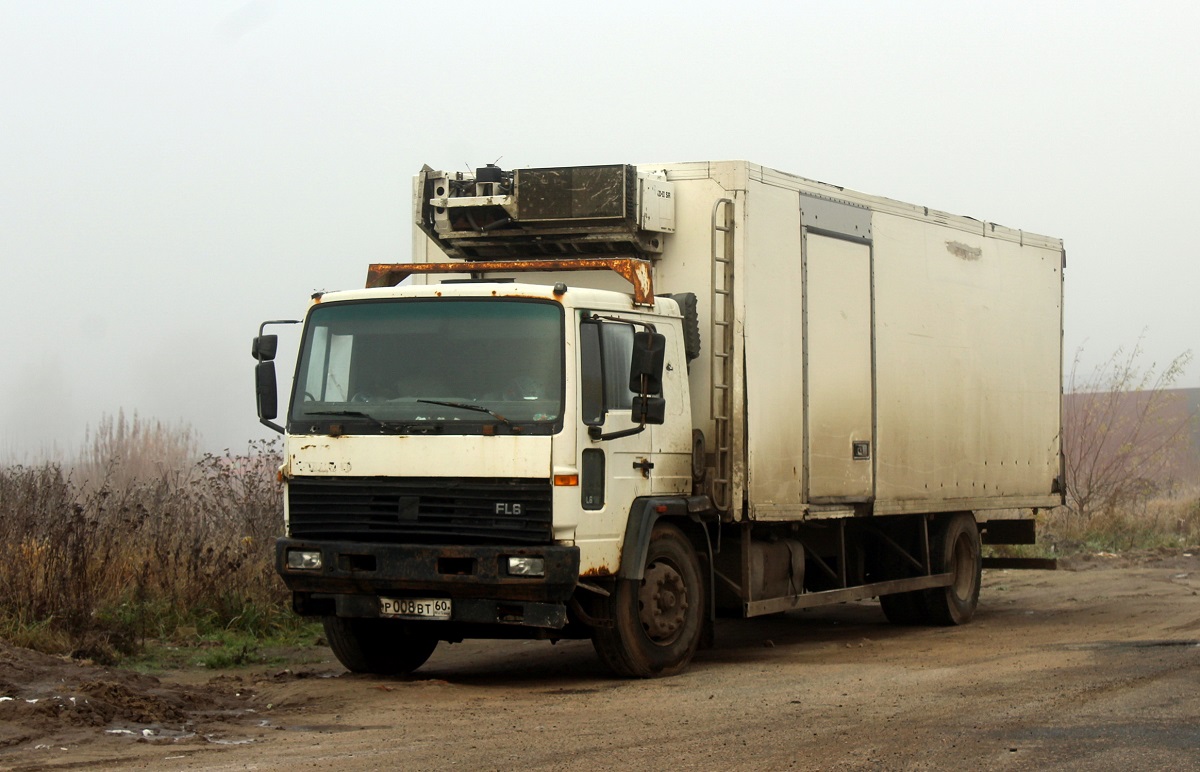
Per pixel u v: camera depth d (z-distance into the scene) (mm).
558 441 9703
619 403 10422
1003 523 17219
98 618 12188
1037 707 8906
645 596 10695
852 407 13180
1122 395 31062
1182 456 38750
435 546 9820
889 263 13922
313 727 8531
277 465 16203
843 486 12992
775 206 12117
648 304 10945
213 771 7113
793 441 12242
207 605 13367
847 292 13188
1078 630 14102
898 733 8109
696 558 11367
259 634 13211
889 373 13828
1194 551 25438
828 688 10016
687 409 11305
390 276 11406
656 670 10797
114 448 28938
